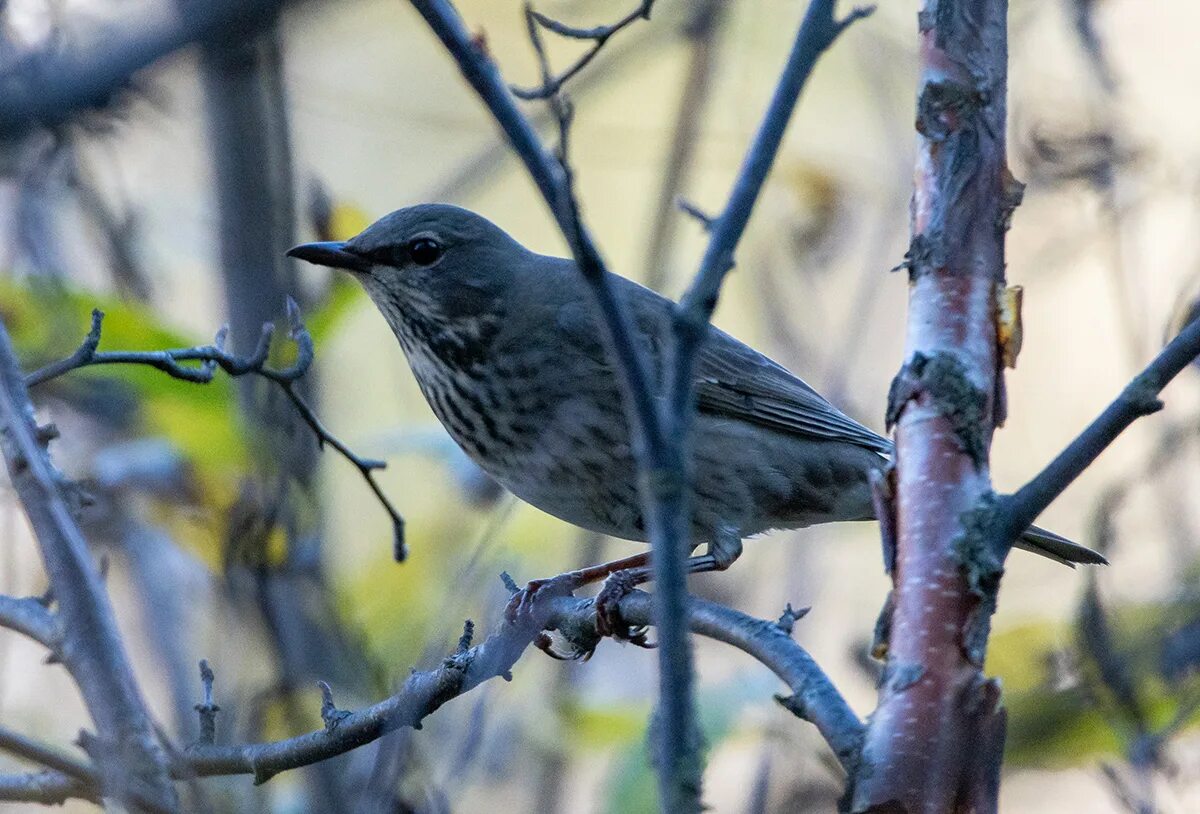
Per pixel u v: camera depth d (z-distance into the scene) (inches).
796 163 581.3
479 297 435.8
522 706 477.7
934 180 263.6
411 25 640.4
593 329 427.2
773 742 452.4
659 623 193.2
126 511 449.7
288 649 407.5
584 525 442.9
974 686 233.1
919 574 241.0
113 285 448.5
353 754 390.3
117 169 452.1
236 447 418.9
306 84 593.9
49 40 321.7
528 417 429.7
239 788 353.7
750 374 452.4
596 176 664.4
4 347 245.4
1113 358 617.6
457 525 503.2
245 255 430.6
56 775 278.7
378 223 448.5
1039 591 547.8
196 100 485.1
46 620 257.8
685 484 195.9
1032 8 569.0
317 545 422.0
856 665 475.2
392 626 461.4
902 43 593.3
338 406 571.5
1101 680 392.8
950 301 257.9
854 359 543.8
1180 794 397.4
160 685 461.4
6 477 410.9
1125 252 532.1
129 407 454.6
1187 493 506.6
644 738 439.2
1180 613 409.7
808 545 525.0
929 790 227.3
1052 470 240.4
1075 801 522.3
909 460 249.9
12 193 465.4
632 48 600.1
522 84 629.9
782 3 645.3
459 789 382.3
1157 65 650.8
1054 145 481.4
